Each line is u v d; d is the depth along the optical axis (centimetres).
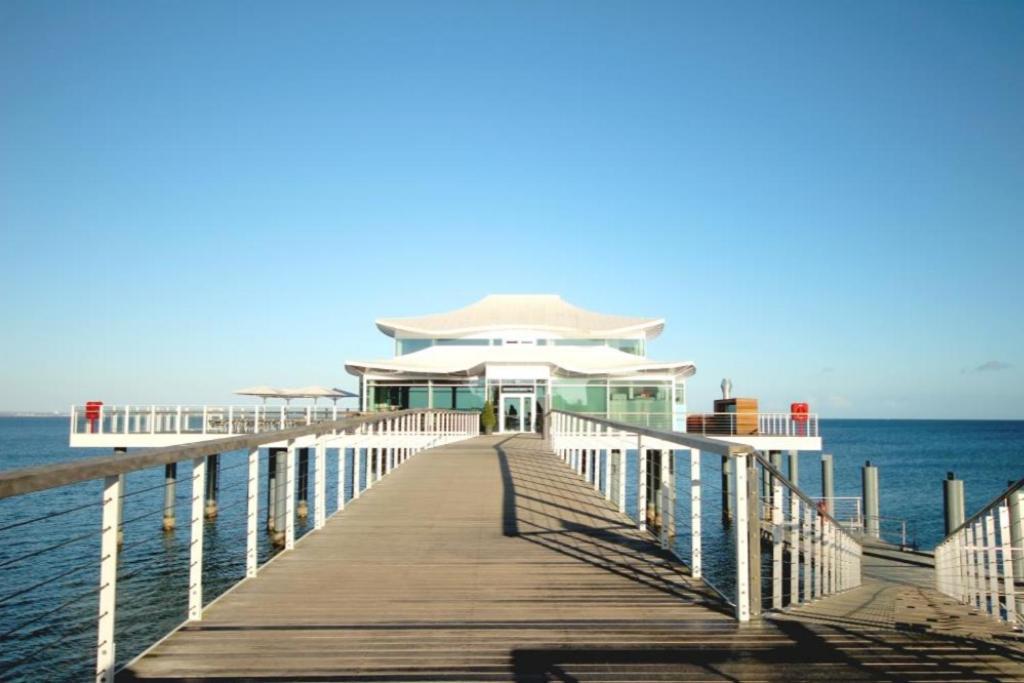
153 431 2717
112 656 426
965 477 5188
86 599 1683
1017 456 7531
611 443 1964
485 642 514
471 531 936
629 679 446
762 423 2861
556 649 500
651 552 812
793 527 712
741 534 573
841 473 5569
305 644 508
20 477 314
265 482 3794
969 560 941
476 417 3562
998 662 480
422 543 862
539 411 3662
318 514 961
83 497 3547
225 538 2338
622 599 625
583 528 955
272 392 3781
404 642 513
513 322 4403
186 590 1711
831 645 511
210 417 2844
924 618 726
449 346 4238
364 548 835
